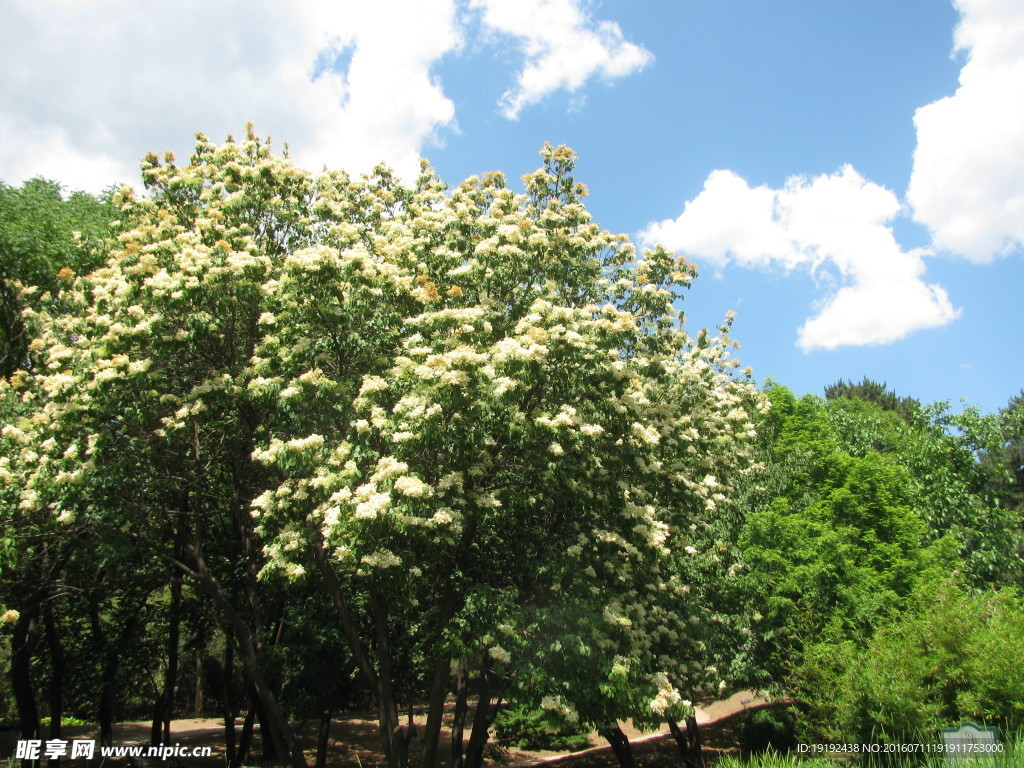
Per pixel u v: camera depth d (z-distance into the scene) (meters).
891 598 14.02
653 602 11.62
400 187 14.30
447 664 10.69
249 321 11.43
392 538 9.84
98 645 15.05
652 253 13.10
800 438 18.05
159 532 12.25
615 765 18.70
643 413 10.97
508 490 10.02
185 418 10.28
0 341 16.86
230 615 11.85
